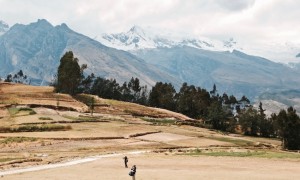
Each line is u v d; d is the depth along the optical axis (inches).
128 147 3892.7
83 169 2294.5
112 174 2060.8
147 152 3486.7
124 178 1910.7
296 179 1867.6
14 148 3590.1
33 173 2139.5
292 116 6796.3
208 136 5674.2
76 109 7224.4
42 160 2758.4
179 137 5078.7
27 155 3090.6
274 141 7578.7
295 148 6737.2
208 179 1863.9
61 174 2076.8
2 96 7657.5
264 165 2472.9
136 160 2763.3
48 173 2127.2
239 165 2466.8
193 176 1964.8
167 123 7283.5
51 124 5088.6
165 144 4291.3
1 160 2746.1
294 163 2583.7
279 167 2361.0
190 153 3319.4
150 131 5344.5
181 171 2177.7
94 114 7071.9
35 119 5526.6
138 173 2090.3
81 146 3823.8
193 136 5413.4
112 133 4845.0
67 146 3791.8
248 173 2084.2
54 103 7332.7
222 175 1998.0
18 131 4714.6
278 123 6968.5
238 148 4426.7
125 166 2384.4
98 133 4756.4
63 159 2839.6
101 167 2389.3
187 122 7864.2
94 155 3152.1
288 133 6737.2
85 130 4948.3
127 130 5246.1
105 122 6008.9
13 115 5949.8
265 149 4694.9
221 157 2974.9
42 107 6943.9
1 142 3887.8
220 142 4990.2
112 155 3184.1
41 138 4173.2
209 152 3449.8
